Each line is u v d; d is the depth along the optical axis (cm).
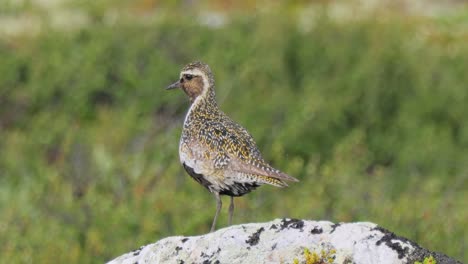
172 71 2681
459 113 2548
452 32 3173
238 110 2419
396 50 2770
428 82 2641
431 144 2314
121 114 2447
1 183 2086
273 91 2522
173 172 1900
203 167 1144
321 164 2288
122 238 1634
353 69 2681
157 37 2858
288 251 890
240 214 1625
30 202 1828
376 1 3572
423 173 2252
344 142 2148
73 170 2062
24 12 3225
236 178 1123
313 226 907
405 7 3566
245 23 2983
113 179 1952
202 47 2839
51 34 2892
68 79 2645
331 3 3534
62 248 1606
